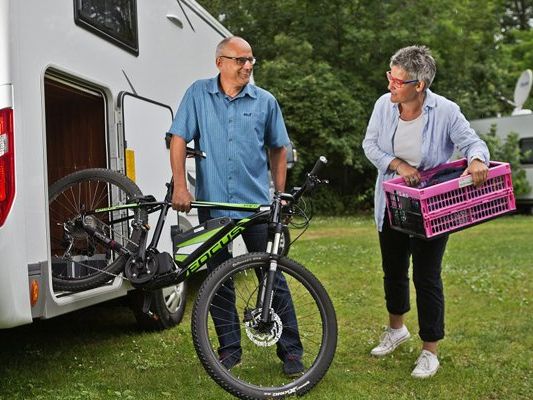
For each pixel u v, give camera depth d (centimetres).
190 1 512
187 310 487
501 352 369
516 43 2361
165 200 318
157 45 441
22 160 268
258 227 316
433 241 320
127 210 342
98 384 312
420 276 327
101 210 328
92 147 381
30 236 274
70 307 309
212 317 312
